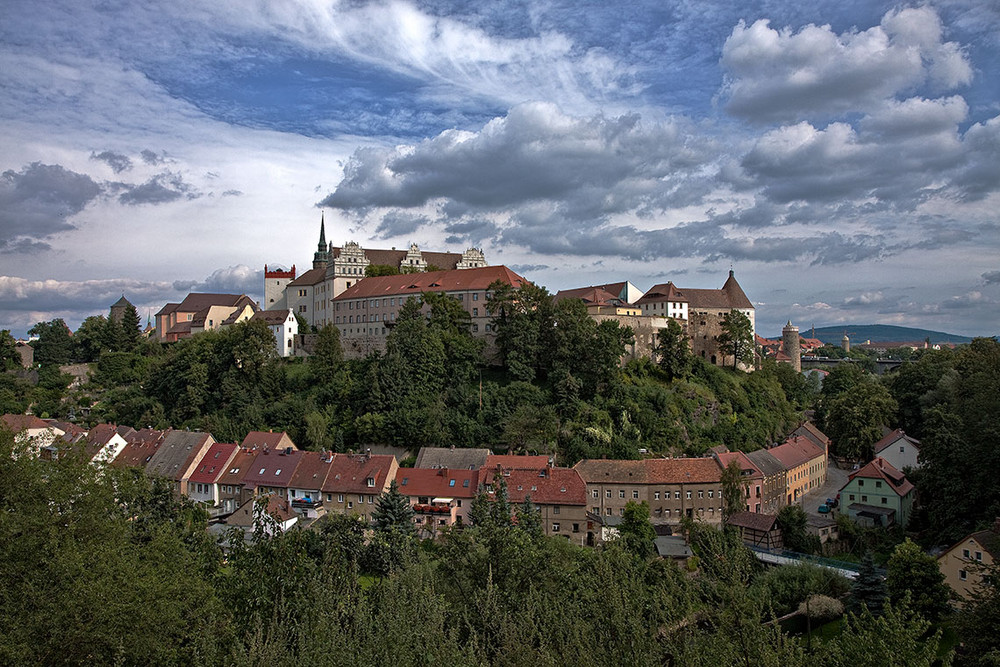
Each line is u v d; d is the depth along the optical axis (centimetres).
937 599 5875
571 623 2742
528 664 2442
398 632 2450
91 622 2967
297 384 14162
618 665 2456
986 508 7556
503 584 3475
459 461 10100
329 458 10119
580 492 8881
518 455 10169
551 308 13400
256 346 13938
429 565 4159
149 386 15238
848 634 2666
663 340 14088
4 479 3916
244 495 10206
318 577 3072
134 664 2958
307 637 2528
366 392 12594
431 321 14100
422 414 11775
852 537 8888
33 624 2936
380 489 9431
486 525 3831
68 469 4184
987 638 4078
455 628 2798
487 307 13888
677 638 2498
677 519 9506
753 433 12938
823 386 17700
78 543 3709
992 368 9044
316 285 17862
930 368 13488
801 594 6334
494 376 13562
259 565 3256
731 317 15512
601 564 3133
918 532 8950
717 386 13825
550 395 12312
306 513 9625
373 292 15938
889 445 11362
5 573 3288
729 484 9450
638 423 11900
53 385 17112
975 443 7688
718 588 2573
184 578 3381
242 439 12488
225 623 2869
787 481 10706
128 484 4675
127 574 3231
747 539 8431
